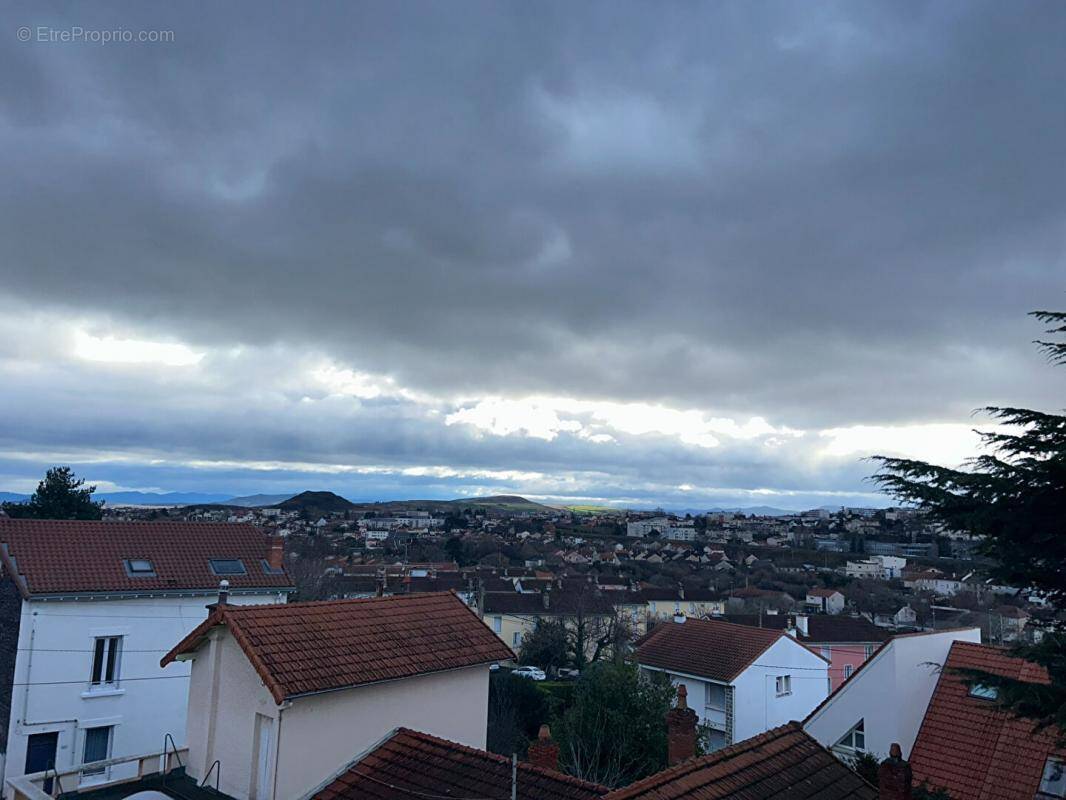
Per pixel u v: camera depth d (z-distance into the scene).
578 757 24.78
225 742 14.34
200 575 28.33
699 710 35.38
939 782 18.05
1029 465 10.02
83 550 26.84
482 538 166.25
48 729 24.08
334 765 13.84
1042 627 10.99
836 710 21.12
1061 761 13.18
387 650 15.53
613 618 63.03
